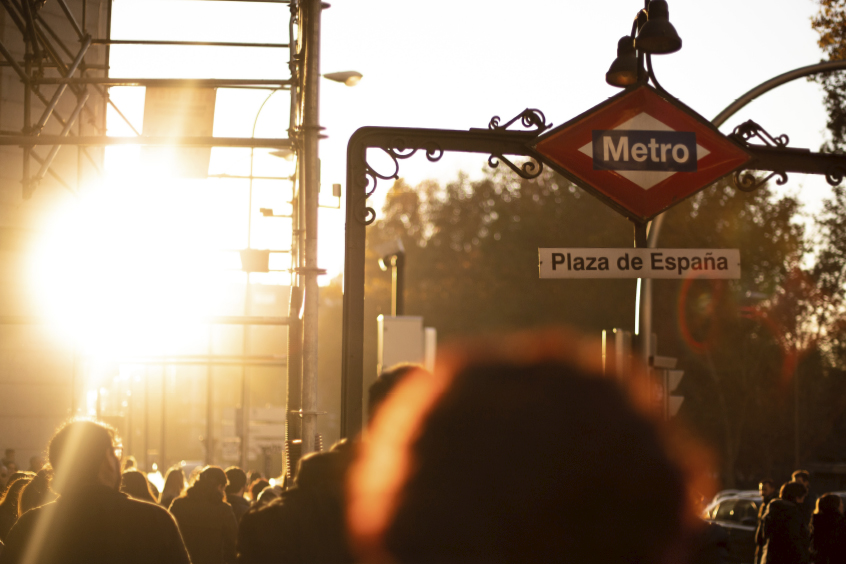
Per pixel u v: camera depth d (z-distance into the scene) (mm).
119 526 4746
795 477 16859
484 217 70750
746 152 8578
